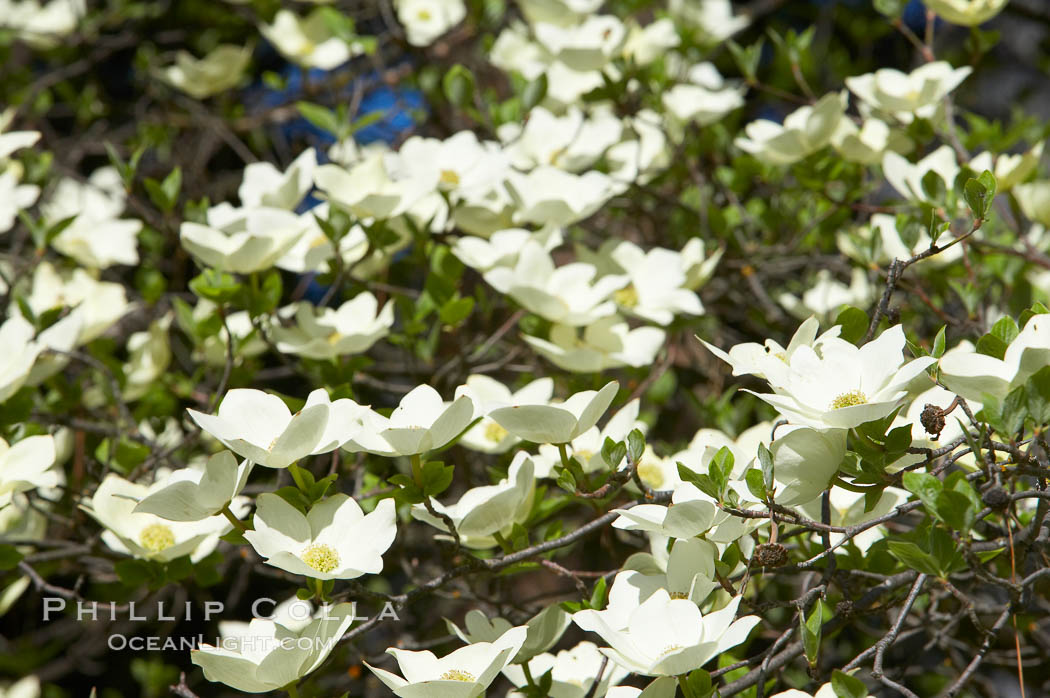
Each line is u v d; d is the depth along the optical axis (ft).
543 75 12.98
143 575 11.55
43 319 12.18
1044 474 10.80
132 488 11.62
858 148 12.71
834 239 13.58
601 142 12.99
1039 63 20.72
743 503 11.03
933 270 12.55
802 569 11.00
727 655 11.40
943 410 10.84
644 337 12.25
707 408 12.54
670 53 14.85
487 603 12.08
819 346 11.01
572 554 13.03
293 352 12.14
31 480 11.39
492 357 13.17
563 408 11.12
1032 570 11.18
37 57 19.52
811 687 12.42
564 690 11.28
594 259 12.55
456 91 13.17
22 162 13.34
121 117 20.49
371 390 13.48
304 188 12.57
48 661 17.80
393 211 12.17
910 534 11.22
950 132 12.69
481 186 12.61
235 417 11.13
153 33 21.06
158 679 13.52
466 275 13.42
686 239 13.52
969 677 10.98
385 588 12.79
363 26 19.67
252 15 17.62
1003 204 13.12
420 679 10.94
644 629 10.85
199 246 12.00
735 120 14.03
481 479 12.94
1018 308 12.44
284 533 11.05
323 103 18.94
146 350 12.75
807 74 13.57
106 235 13.39
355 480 12.27
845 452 10.91
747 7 18.78
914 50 18.93
